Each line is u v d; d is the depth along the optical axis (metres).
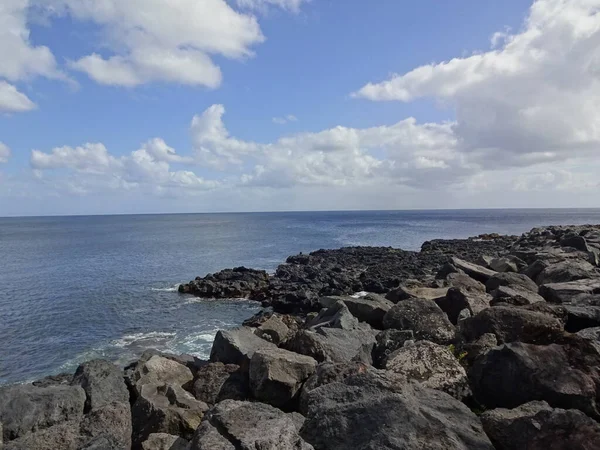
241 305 31.56
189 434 8.65
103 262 56.12
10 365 20.11
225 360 12.34
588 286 14.19
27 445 7.10
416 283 20.95
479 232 106.81
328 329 12.01
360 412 6.47
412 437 5.90
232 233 115.50
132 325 26.22
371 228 130.62
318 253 57.94
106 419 7.87
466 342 10.31
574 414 5.69
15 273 47.03
